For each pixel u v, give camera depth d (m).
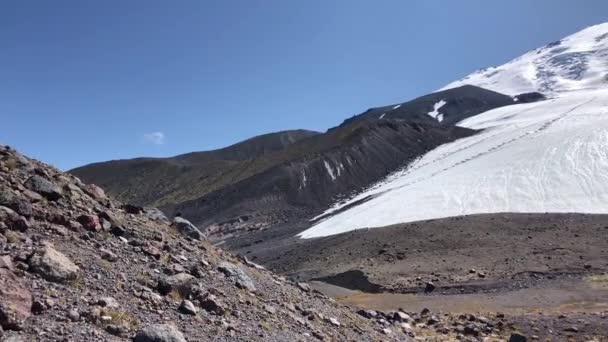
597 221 54.84
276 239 84.50
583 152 84.38
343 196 113.06
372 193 103.81
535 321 22.25
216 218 106.38
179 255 13.51
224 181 160.00
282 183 116.81
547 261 42.22
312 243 70.19
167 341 7.79
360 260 53.06
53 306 7.96
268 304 13.17
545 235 51.53
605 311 24.72
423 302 32.56
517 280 37.97
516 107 192.50
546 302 29.31
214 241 93.50
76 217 12.34
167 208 122.25
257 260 69.06
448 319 24.33
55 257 9.30
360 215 81.62
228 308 11.20
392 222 72.81
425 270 44.62
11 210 10.70
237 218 102.75
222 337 9.48
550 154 87.44
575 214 59.47
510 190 75.50
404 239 57.81
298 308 14.30
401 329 19.06
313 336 12.10
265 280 15.99
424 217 71.81
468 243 52.50
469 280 39.75
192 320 9.70
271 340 10.34
